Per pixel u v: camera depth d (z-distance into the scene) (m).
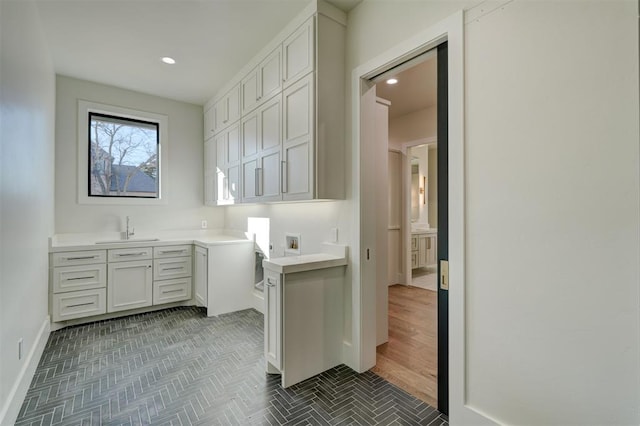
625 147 1.11
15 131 1.72
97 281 3.18
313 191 2.18
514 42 1.40
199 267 3.67
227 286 3.54
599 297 1.17
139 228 3.91
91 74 3.37
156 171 4.09
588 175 1.19
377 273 2.71
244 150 3.16
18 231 1.78
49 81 2.89
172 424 1.65
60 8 2.27
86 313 3.12
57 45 2.78
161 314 3.47
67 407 1.79
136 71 3.30
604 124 1.15
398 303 3.86
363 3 2.19
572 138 1.23
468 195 1.57
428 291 4.41
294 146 2.38
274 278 2.10
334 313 2.29
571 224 1.23
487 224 1.49
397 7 1.95
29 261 2.06
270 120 2.70
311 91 2.20
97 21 2.42
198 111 4.36
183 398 1.89
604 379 1.16
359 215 2.23
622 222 1.12
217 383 2.06
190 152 4.29
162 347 2.60
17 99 1.77
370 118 2.29
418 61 1.98
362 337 2.22
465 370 1.57
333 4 2.23
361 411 1.78
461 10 1.60
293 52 2.40
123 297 3.33
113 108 3.71
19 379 1.77
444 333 1.78
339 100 2.30
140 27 2.51
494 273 1.47
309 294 2.14
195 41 2.71
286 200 2.47
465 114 1.58
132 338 2.79
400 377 2.16
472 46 1.55
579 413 1.21
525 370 1.37
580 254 1.21
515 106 1.39
